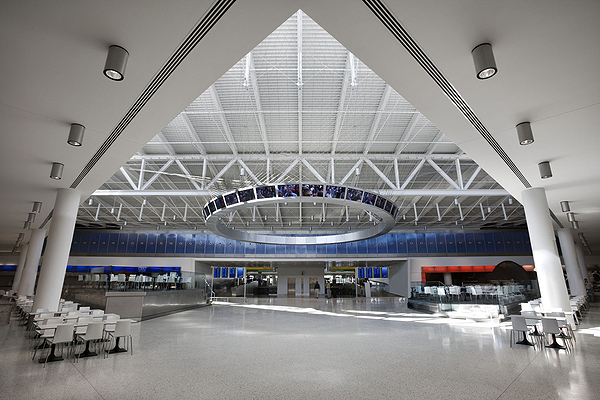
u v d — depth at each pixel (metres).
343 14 4.26
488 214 36.19
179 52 4.95
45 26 4.42
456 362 7.23
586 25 4.34
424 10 4.15
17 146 8.52
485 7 4.09
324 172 25.08
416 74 5.45
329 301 30.33
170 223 40.38
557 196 13.11
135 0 4.00
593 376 6.10
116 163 9.80
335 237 22.75
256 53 12.07
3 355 7.73
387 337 10.53
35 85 5.80
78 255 37.44
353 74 11.97
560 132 7.59
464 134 7.70
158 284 20.25
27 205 15.17
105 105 6.48
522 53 4.91
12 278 42.34
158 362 7.20
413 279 37.09
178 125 17.27
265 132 17.73
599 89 5.84
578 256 30.31
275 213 36.75
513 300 17.53
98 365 6.91
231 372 6.43
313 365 6.98
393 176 25.98
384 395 5.17
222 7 4.14
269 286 44.16
